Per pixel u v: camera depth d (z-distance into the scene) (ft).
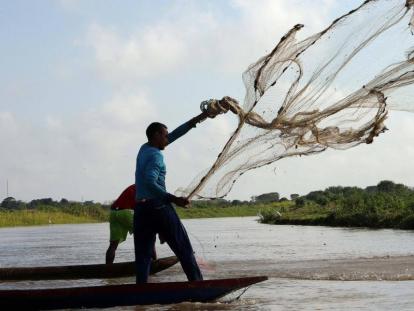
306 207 179.52
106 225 231.91
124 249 66.59
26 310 24.17
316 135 24.67
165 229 24.99
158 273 37.01
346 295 25.46
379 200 123.03
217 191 25.85
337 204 157.58
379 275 31.24
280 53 23.82
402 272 32.01
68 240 97.09
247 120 25.00
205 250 58.80
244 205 346.13
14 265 48.34
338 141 24.62
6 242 95.71
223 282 24.52
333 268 35.12
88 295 24.17
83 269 36.17
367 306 22.68
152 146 25.77
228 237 90.84
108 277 36.29
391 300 23.76
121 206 38.34
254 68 24.35
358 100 23.68
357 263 37.40
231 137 25.36
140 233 25.31
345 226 124.77
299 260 41.78
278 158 25.22
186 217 316.19
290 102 24.35
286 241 72.64
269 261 41.88
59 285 33.37
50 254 61.21
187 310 23.09
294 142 24.98
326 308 22.63
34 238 110.83
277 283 30.09
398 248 51.31
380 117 23.73
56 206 299.38
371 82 23.22
